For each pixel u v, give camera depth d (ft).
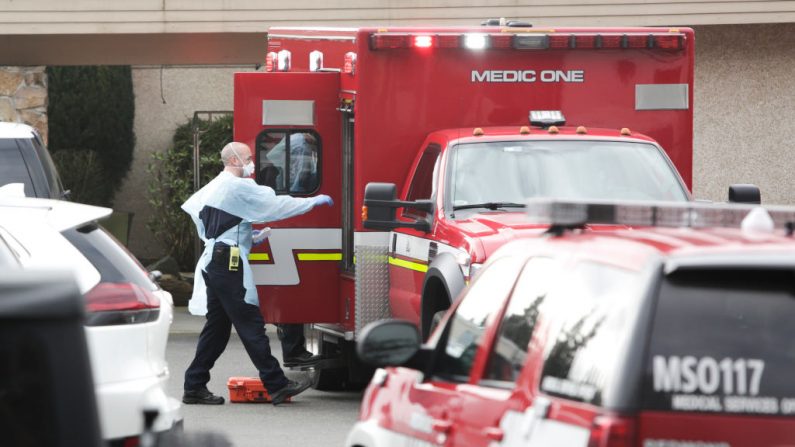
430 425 62.69
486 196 127.13
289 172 150.61
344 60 147.84
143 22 211.82
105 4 211.82
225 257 141.79
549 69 142.31
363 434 70.64
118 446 79.51
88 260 82.17
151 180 297.74
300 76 150.61
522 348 56.65
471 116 141.18
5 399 35.01
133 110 298.15
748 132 216.74
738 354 47.52
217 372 171.63
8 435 35.09
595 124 143.33
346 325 147.95
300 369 155.74
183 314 238.27
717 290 48.26
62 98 287.48
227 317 145.69
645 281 48.32
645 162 129.59
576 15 208.44
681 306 48.01
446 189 127.44
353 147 148.46
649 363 47.34
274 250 149.59
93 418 35.53
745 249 48.65
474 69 141.08
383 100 139.64
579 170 128.26
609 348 49.19
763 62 215.31
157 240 290.97
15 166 148.05
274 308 149.79
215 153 289.94
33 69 234.79
